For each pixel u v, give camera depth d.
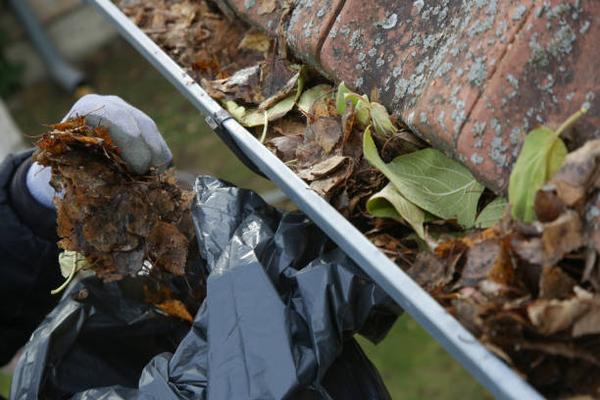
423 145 1.18
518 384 0.97
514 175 1.05
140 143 1.28
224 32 1.46
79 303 1.31
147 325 1.32
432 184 1.15
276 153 1.24
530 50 1.10
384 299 1.15
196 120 3.77
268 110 1.29
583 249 1.02
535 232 1.03
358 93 1.23
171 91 4.02
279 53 1.33
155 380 1.19
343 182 1.18
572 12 1.09
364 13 1.24
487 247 1.05
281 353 1.14
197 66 1.41
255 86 1.33
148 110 3.93
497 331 1.00
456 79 1.14
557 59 1.09
